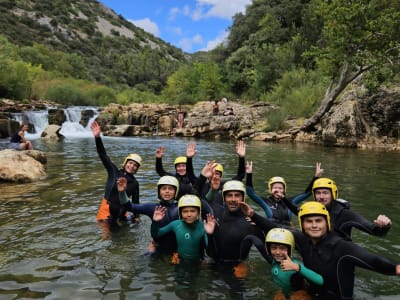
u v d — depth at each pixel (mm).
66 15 116125
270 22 43531
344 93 22438
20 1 105375
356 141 18734
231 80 40844
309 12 35781
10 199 6941
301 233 3775
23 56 53531
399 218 6039
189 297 3383
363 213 6352
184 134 26891
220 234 4402
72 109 29344
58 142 19578
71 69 62594
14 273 3832
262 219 4121
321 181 4508
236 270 4043
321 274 3441
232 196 4523
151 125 29844
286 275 3637
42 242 4777
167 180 5016
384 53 18859
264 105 28766
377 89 19516
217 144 20281
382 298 3430
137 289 3520
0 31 76625
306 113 24234
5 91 29734
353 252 3330
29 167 9141
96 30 123062
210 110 28797
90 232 5219
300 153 15547
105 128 28047
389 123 18906
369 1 19516
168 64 97438
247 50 42719
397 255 4453
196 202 4348
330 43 20734
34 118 25250
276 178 5676
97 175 9539
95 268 4004
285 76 30422
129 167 6137
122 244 4777
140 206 5004
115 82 76625
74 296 3342
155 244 4719
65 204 6652
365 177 9820
